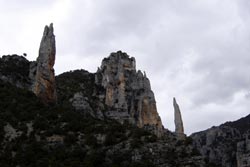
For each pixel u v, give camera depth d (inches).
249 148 6210.6
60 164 2768.2
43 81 4288.9
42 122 3501.5
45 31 4626.0
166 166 2792.8
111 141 3129.9
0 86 4264.3
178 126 4687.5
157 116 5285.4
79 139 3248.0
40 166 2770.7
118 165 2797.7
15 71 4965.6
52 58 4478.3
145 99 5359.3
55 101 4320.9
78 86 5556.1
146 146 2982.3
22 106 3814.0
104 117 4731.8
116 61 5880.9
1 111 3659.0
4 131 3331.7
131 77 5762.8
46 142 3201.3
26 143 3181.6
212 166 3383.4
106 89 5418.3
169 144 3009.4
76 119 3639.3
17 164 2878.9
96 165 2851.9
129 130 3376.0
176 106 4864.7
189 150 2940.5
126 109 5137.8
